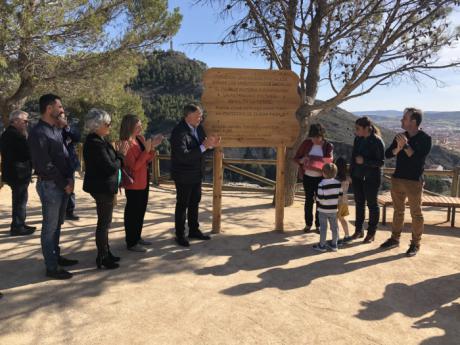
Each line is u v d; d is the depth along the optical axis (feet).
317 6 22.74
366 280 13.24
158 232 18.20
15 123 16.75
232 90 17.54
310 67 24.23
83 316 10.43
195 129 16.31
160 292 11.97
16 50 28.63
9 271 13.32
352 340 9.63
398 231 16.49
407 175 15.40
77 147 36.40
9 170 16.78
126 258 14.79
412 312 11.17
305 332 9.94
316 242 17.16
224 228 19.35
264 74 17.57
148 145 14.70
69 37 31.01
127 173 14.46
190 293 11.96
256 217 22.00
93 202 25.22
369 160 16.42
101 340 9.35
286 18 22.65
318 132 17.71
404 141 14.56
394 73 21.54
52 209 12.37
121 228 18.75
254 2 22.12
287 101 17.81
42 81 34.06
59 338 9.39
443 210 25.25
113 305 11.07
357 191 17.34
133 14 34.37
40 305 10.97
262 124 17.85
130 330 9.82
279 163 18.24
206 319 10.44
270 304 11.38
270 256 15.34
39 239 16.76
